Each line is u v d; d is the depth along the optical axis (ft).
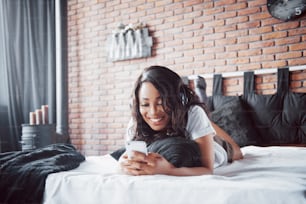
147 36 11.62
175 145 3.83
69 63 13.08
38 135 10.86
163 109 4.04
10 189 3.64
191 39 10.89
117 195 3.21
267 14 9.71
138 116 4.35
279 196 2.75
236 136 8.80
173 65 11.18
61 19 12.66
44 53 12.76
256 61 9.82
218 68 10.39
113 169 4.22
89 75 12.86
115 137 12.20
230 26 10.26
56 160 4.14
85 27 13.03
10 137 11.79
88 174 3.69
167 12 11.36
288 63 9.39
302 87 9.16
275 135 9.08
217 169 4.55
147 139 4.35
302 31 9.22
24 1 12.42
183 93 4.22
